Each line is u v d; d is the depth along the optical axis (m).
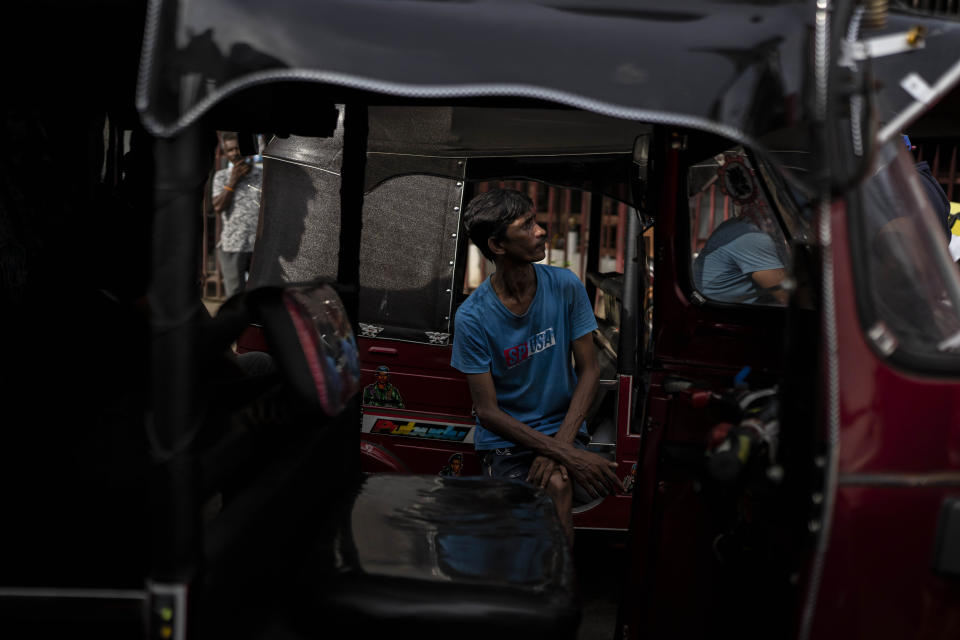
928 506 1.53
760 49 1.44
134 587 1.59
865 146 1.43
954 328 1.70
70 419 1.73
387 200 3.78
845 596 1.53
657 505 2.34
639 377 2.87
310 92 2.46
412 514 2.17
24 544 1.64
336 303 2.38
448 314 3.77
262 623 1.71
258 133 2.69
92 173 2.27
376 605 1.67
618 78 1.43
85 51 1.89
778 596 1.76
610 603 3.59
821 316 1.50
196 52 1.37
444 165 3.65
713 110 1.44
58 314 1.82
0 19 1.74
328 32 1.41
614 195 3.50
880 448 1.52
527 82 1.43
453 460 3.79
